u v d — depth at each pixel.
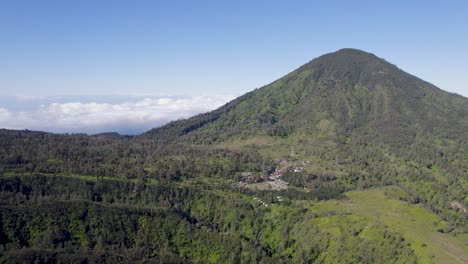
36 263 192.12
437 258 194.88
